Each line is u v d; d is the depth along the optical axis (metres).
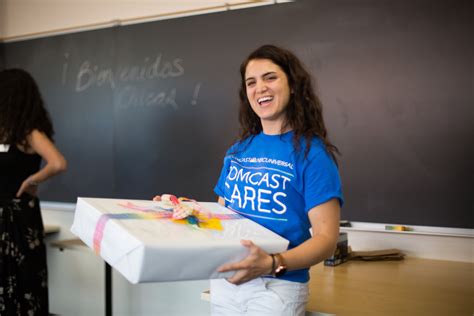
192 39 2.63
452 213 2.01
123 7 2.90
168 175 2.73
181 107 2.68
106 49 2.94
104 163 2.96
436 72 2.03
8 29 3.40
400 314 1.35
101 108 2.96
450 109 2.01
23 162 2.18
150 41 2.78
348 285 1.66
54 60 3.15
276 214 1.20
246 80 1.29
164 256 0.95
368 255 2.04
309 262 1.10
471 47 1.96
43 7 3.22
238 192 1.28
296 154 1.19
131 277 0.95
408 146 2.09
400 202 2.12
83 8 3.05
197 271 1.00
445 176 2.02
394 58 2.11
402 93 2.10
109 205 1.20
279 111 1.23
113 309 2.85
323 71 2.26
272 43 2.39
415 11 2.06
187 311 2.58
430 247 2.07
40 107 2.25
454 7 1.99
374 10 2.14
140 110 2.82
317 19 2.27
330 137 2.26
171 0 2.73
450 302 1.46
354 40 2.19
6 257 2.10
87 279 2.99
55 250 3.13
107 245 1.05
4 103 2.14
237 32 2.49
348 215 2.23
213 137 2.58
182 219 1.15
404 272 1.84
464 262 2.00
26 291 2.15
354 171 2.21
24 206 2.16
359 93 2.19
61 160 2.21
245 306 1.20
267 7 2.40
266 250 1.07
